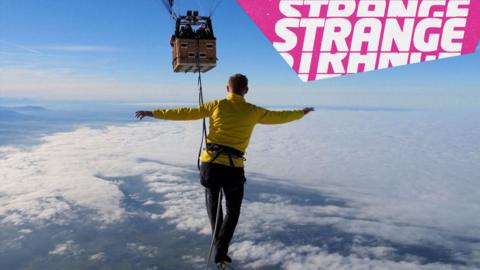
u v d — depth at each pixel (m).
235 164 3.93
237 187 4.02
